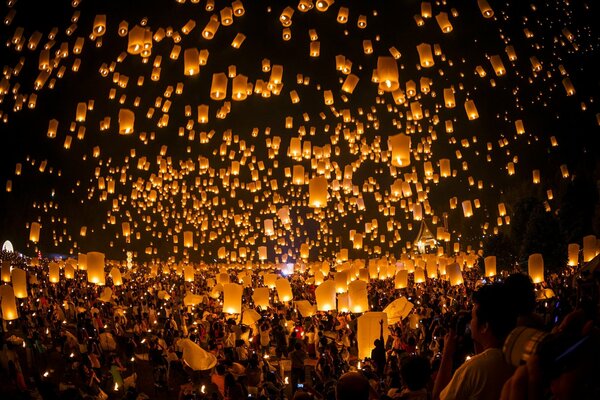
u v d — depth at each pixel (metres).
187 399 10.91
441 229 29.84
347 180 22.83
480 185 30.00
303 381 10.62
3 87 15.13
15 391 12.00
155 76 14.77
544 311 13.55
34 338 16.03
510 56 16.30
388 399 4.72
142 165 28.00
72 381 12.53
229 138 26.39
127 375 16.06
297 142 17.39
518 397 2.11
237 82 11.04
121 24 11.23
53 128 15.59
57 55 13.21
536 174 25.89
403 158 10.84
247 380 11.59
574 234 34.03
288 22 10.84
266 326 17.47
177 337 18.06
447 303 20.50
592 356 2.08
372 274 24.53
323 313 19.27
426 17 13.76
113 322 23.28
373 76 13.84
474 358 3.09
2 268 20.50
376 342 8.19
